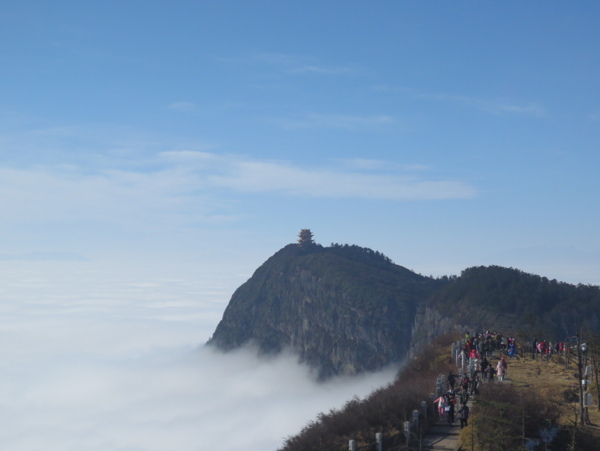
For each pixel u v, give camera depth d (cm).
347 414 4312
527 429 3712
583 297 17150
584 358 4762
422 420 4122
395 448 3775
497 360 6134
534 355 6356
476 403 3891
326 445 4075
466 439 3647
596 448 3575
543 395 4341
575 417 3806
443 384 4650
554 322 15938
